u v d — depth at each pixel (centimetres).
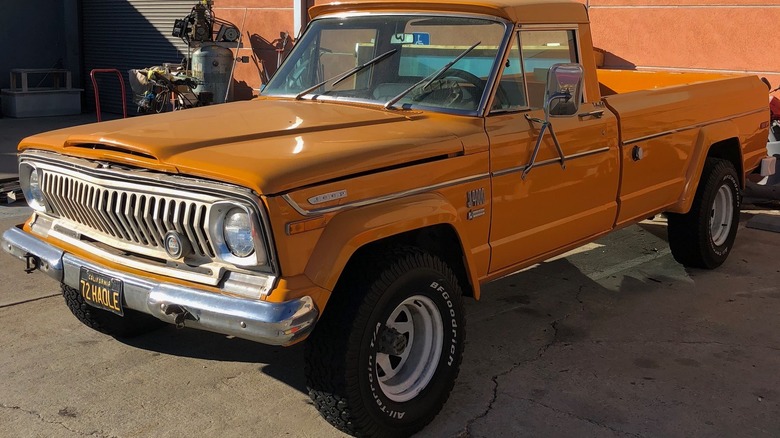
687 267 636
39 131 1370
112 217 365
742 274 620
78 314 463
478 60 438
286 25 1287
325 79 496
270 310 314
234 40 1323
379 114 432
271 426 383
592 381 435
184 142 356
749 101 663
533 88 459
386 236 353
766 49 858
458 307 391
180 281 343
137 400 407
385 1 473
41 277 592
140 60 1589
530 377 439
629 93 530
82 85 1717
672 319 526
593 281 603
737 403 411
